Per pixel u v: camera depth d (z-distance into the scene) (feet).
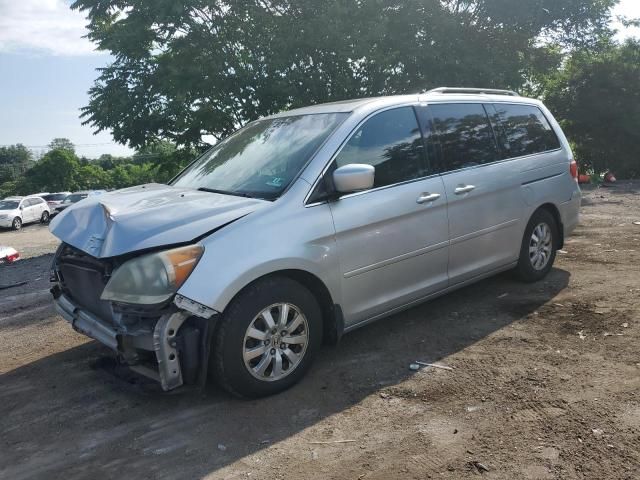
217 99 42.55
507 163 17.80
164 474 9.80
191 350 11.10
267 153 14.66
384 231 14.01
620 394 11.43
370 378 13.00
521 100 19.76
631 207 39.68
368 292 13.89
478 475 9.16
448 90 17.60
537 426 10.48
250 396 12.05
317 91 43.11
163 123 46.88
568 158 20.52
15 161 393.70
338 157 13.58
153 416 11.91
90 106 48.39
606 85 86.07
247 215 12.00
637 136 85.61
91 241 12.04
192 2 41.32
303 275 12.68
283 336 12.32
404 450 10.02
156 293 10.78
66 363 15.43
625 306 16.65
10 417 12.41
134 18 43.24
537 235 19.26
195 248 11.17
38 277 30.04
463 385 12.32
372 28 41.81
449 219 15.64
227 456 10.21
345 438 10.57
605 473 8.98
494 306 17.39
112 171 338.34
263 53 43.39
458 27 47.70
